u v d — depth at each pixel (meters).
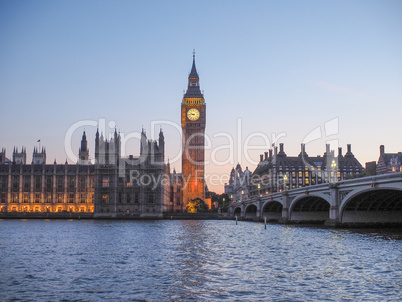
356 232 102.06
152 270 48.03
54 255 61.12
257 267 49.66
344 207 111.12
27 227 139.62
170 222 193.75
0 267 50.19
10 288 39.22
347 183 107.06
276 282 41.19
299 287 39.06
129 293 37.31
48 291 38.09
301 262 53.25
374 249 66.25
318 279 42.47
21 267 50.19
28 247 72.06
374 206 114.38
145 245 75.44
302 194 135.75
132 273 46.22
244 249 68.25
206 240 85.81
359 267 49.28
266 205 183.00
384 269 47.94
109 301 34.81
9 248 70.56
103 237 94.38
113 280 42.53
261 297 35.75
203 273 46.03
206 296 36.19
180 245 75.50
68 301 34.81
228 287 39.25
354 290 37.88
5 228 132.75
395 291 37.44
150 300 35.06
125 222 191.75
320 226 133.38
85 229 127.94
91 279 43.06
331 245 72.50
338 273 45.59
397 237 87.50
